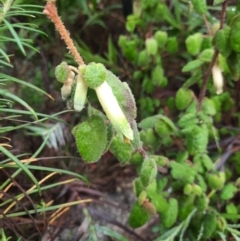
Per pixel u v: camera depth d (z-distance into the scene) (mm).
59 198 212
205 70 190
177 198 187
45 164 219
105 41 274
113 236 189
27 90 239
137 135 129
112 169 238
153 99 231
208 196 190
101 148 126
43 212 176
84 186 218
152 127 188
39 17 229
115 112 112
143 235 213
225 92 216
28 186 209
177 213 183
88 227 193
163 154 218
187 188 178
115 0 283
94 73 110
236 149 206
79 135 125
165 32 214
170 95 243
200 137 181
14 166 152
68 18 245
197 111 189
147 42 208
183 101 192
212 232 182
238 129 221
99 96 113
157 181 180
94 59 241
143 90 234
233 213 192
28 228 193
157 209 174
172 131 187
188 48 191
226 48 162
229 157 211
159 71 217
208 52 183
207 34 228
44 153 224
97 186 227
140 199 172
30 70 247
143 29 222
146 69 226
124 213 223
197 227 190
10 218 175
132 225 176
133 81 242
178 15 227
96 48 278
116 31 275
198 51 193
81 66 114
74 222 202
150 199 176
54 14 120
